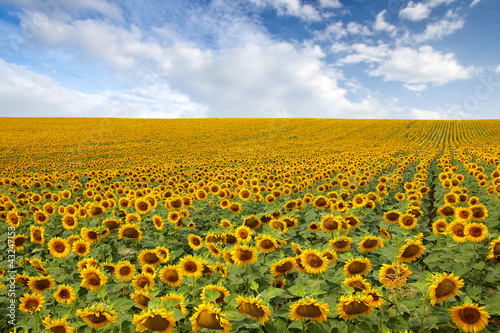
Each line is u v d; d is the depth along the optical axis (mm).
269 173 18391
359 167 21000
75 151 42531
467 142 49844
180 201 8297
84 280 4078
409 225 6688
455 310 2957
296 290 3205
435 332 3328
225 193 10906
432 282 3211
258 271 4609
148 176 17453
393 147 42469
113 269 4980
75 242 5492
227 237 5492
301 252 4512
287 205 8641
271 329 3350
